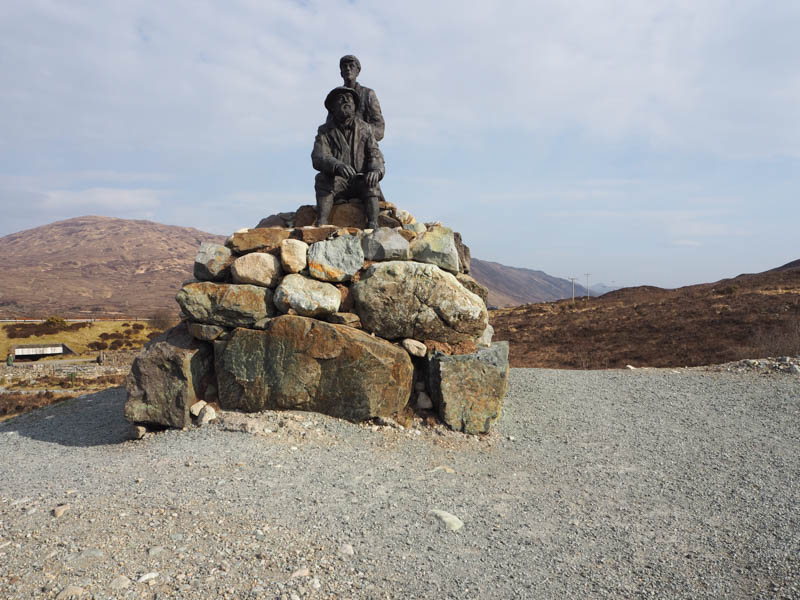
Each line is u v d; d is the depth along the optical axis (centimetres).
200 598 356
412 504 543
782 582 407
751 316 3312
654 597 389
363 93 998
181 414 786
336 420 779
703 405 1013
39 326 5966
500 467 685
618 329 3641
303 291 805
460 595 383
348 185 962
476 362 802
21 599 349
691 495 602
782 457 734
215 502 509
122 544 423
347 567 409
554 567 432
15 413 2894
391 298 810
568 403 1021
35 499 524
